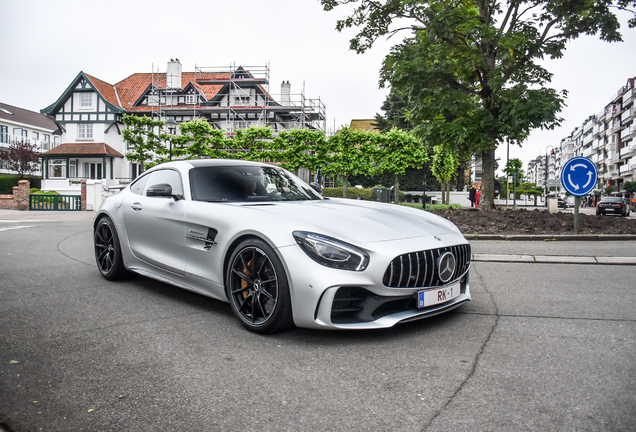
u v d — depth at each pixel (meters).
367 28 13.12
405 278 2.94
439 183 38.50
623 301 3.93
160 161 26.22
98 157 41.66
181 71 43.81
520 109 10.57
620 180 75.56
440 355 2.70
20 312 3.63
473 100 12.57
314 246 2.86
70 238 8.78
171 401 2.15
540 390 2.23
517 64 11.32
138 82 45.81
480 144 11.36
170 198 4.00
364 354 2.72
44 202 23.17
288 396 2.20
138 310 3.68
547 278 4.90
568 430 1.87
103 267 4.87
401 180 39.16
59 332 3.14
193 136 25.91
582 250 6.68
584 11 10.60
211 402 2.14
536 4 11.59
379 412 2.04
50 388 2.29
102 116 42.06
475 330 3.15
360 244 2.89
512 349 2.79
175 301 3.96
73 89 42.25
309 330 3.16
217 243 3.38
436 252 3.11
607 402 2.10
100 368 2.53
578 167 8.34
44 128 59.00
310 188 4.64
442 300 3.16
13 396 2.20
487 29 10.48
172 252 3.89
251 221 3.18
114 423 1.96
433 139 12.28
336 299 2.82
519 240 8.10
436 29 11.28
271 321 2.98
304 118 42.88
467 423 1.93
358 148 25.08
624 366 2.52
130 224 4.41
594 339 2.97
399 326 3.23
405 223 3.37
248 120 42.00
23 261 6.08
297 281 2.84
